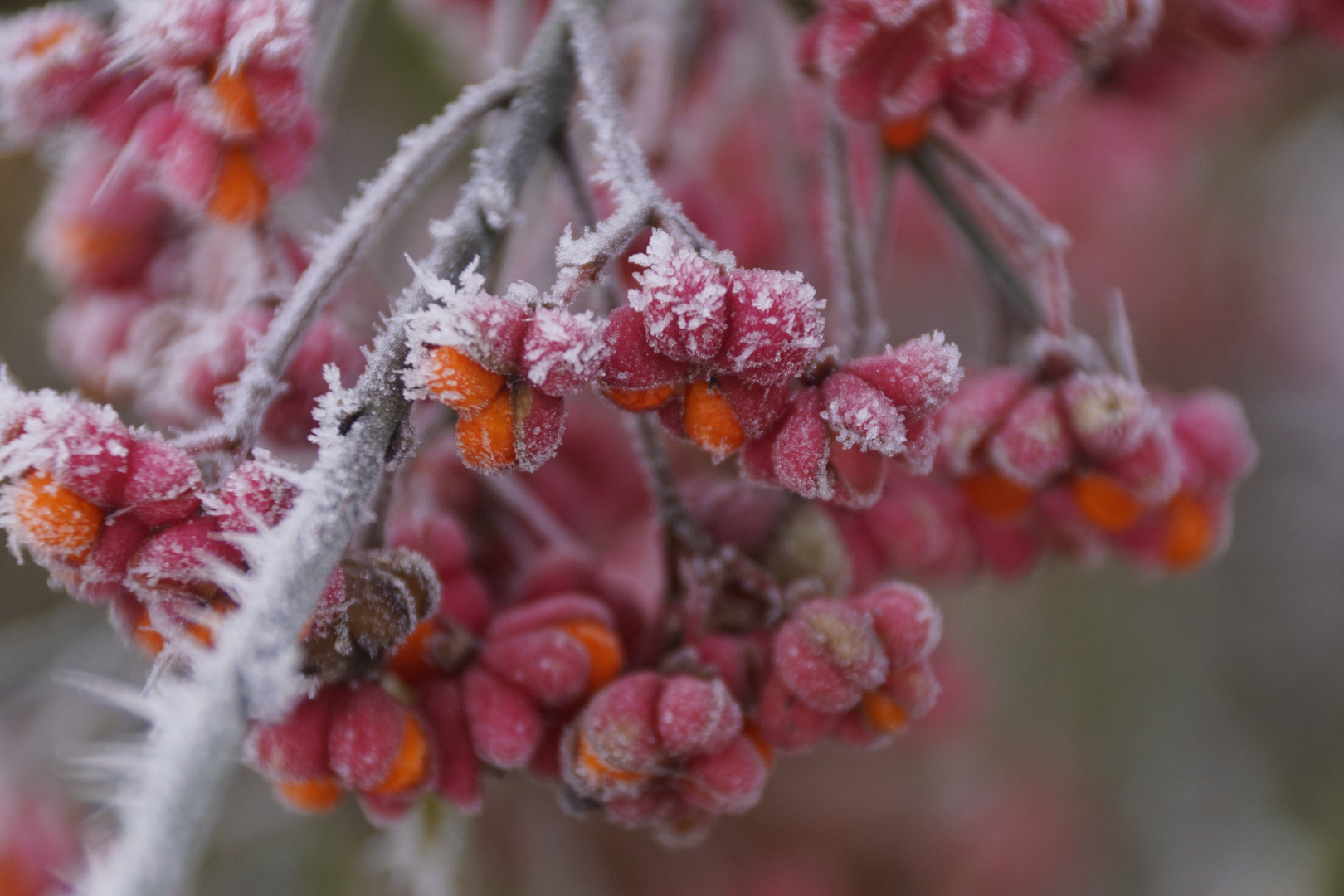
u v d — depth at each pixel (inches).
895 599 12.6
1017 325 13.3
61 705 15.2
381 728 12.2
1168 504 13.3
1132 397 12.8
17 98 12.7
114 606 12.0
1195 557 13.4
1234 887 20.9
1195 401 13.4
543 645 12.6
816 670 12.5
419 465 13.1
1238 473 13.4
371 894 15.5
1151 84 14.2
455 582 12.7
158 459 11.8
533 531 13.2
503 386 11.8
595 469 14.1
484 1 14.7
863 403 12.0
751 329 11.8
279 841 17.2
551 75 12.3
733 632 12.8
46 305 19.1
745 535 12.9
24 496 11.7
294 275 12.9
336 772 12.2
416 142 12.1
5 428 11.8
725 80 14.6
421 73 19.3
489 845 17.2
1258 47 13.6
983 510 13.1
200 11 12.4
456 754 12.5
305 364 12.5
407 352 11.7
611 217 11.8
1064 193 18.6
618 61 14.1
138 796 11.2
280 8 12.4
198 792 11.1
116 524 11.8
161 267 13.7
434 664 12.6
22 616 19.3
